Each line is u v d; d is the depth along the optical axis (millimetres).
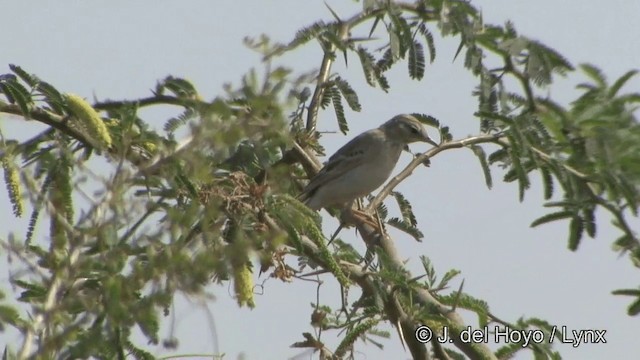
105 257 8367
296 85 9094
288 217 11031
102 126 11375
